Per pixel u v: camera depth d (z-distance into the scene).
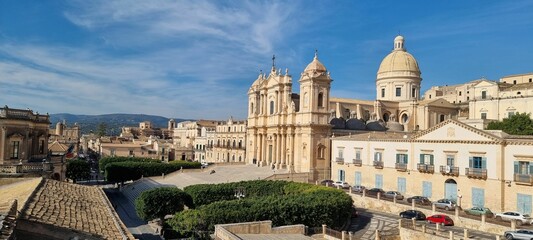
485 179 56.69
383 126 103.94
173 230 48.47
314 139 92.31
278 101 106.12
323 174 92.38
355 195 65.06
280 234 37.12
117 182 104.75
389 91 123.88
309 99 93.38
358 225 52.94
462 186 59.56
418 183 66.25
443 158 62.62
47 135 77.69
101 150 158.62
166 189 58.81
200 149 174.88
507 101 96.62
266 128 111.75
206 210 42.72
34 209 20.27
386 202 60.25
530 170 52.12
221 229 33.53
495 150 55.69
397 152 70.31
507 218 50.00
